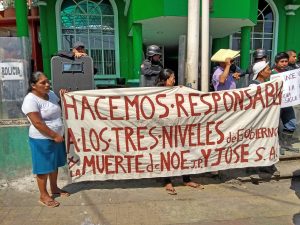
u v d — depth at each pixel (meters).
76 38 7.87
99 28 7.94
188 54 4.57
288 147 5.29
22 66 4.32
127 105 3.92
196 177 4.59
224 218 3.39
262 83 4.14
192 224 3.27
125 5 7.38
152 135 4.02
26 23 5.83
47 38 7.64
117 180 4.46
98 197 3.96
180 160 4.10
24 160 4.35
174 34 7.98
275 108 4.23
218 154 4.17
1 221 3.37
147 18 6.08
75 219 3.40
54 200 3.79
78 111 3.88
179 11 5.81
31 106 3.40
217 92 4.05
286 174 4.52
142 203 3.78
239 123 4.15
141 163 4.05
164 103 3.97
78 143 3.94
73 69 4.35
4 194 4.05
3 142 4.27
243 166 4.26
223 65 4.57
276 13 8.80
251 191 4.13
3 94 4.32
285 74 4.70
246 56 7.28
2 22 8.89
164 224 3.28
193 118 4.03
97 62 8.05
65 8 7.70
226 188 4.23
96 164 4.01
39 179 3.68
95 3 7.83
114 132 3.96
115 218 3.42
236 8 6.05
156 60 4.70
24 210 3.61
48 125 3.58
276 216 3.43
